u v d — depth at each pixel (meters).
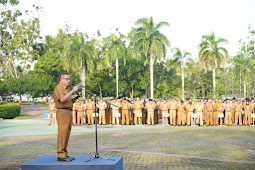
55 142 14.27
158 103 29.20
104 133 17.94
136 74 66.44
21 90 65.81
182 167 8.83
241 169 8.59
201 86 78.00
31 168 6.25
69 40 49.00
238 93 98.25
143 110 25.38
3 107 30.22
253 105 23.73
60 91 6.58
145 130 19.70
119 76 64.56
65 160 6.57
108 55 52.06
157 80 70.62
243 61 64.00
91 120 24.19
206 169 8.59
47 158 6.93
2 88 64.88
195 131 18.97
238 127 21.86
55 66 65.25
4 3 33.03
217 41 50.41
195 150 11.77
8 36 34.44
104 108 24.05
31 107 53.94
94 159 6.77
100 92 65.31
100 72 62.41
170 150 11.76
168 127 21.91
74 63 47.66
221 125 23.31
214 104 23.56
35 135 17.16
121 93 68.81
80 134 17.44
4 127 21.94
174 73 73.62
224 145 13.08
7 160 10.05
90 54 48.34
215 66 51.03
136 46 44.41
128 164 9.24
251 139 15.02
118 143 13.66
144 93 70.50
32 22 33.84
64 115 6.66
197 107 23.31
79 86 6.66
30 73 66.38
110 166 6.15
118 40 52.28
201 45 51.00
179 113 23.39
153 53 44.34
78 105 23.94
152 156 10.53
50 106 23.66
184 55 59.19
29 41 34.72
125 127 21.84
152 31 43.47
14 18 33.94
